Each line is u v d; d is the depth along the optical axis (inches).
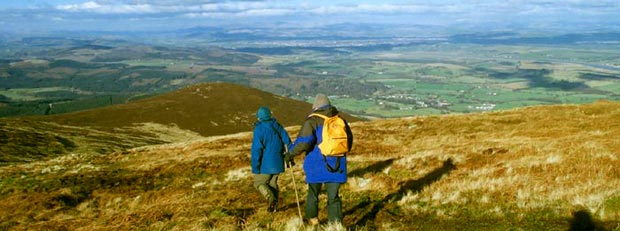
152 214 543.2
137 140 3506.4
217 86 6141.7
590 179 559.8
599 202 452.1
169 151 1353.3
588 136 1040.2
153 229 489.4
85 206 671.8
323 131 398.0
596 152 728.3
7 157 2073.1
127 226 508.7
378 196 572.7
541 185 553.9
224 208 545.3
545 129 1294.3
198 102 5477.4
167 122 4692.4
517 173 632.4
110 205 672.4
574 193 504.7
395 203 530.9
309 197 432.5
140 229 495.2
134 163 1095.0
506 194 534.0
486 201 509.7
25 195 730.2
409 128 1612.9
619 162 639.8
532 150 820.0
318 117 404.5
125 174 898.1
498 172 653.9
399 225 449.4
